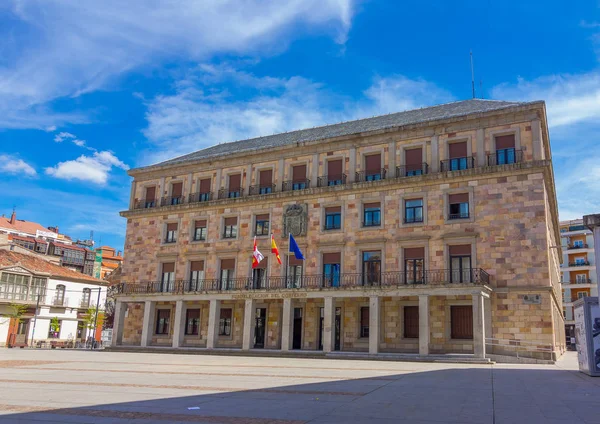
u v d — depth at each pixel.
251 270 41.72
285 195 41.09
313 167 41.25
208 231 44.25
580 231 86.50
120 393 13.51
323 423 9.26
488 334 32.53
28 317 58.00
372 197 38.00
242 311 41.12
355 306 36.94
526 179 33.38
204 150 53.94
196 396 12.97
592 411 10.64
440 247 34.97
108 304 73.06
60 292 62.09
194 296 41.28
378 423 9.24
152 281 45.81
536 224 32.62
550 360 29.91
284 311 37.28
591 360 18.92
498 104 37.88
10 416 9.87
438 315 34.16
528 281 32.19
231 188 45.06
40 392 13.65
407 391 14.14
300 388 14.88
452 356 30.84
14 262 58.09
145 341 42.84
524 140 34.09
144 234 47.44
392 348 34.94
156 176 48.84
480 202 34.41
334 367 24.22
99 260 98.38
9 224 101.75
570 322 84.38
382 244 36.81
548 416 10.00
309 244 39.56
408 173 37.59
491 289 32.38
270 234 41.47
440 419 9.65
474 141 35.59
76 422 9.27
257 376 18.91
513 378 18.48
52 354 35.44
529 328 31.62
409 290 33.00
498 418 9.77
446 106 43.03
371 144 39.28
